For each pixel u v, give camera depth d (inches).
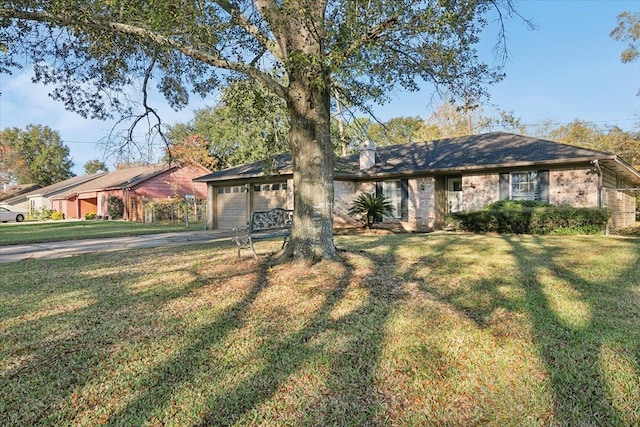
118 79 319.3
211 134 1262.3
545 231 479.2
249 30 244.2
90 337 147.3
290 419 93.3
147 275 257.0
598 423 89.5
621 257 292.4
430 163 617.3
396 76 287.7
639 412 92.9
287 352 130.7
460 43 259.4
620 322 152.2
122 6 199.5
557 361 119.6
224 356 129.0
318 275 231.3
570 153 503.8
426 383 108.7
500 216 498.9
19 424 93.2
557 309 169.2
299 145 257.4
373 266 256.1
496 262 276.4
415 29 220.2
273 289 208.4
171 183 1200.2
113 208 1197.7
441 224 626.2
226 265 276.7
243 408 98.6
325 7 228.4
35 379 115.1
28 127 2092.8
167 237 556.4
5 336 149.3
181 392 106.7
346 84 275.1
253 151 1036.5
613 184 599.8
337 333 145.9
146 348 136.3
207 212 788.0
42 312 179.6
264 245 393.4
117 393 106.8
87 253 382.9
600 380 107.7
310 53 226.1
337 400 101.3
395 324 153.4
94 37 270.5
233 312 173.9
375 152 745.6
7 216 1315.2
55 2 207.8
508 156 551.8
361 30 217.2
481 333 142.9
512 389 104.7
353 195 687.7
